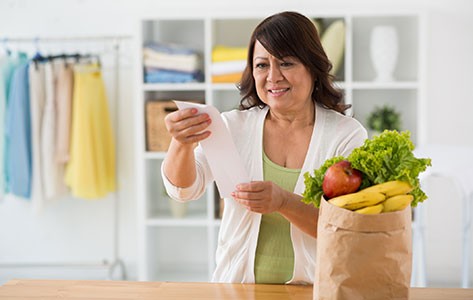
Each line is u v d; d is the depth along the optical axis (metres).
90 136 3.79
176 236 4.24
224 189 1.51
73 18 4.13
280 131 1.68
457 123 4.05
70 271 4.29
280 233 1.62
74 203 4.23
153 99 4.05
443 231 4.07
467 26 3.99
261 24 1.54
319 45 1.55
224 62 3.75
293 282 1.58
